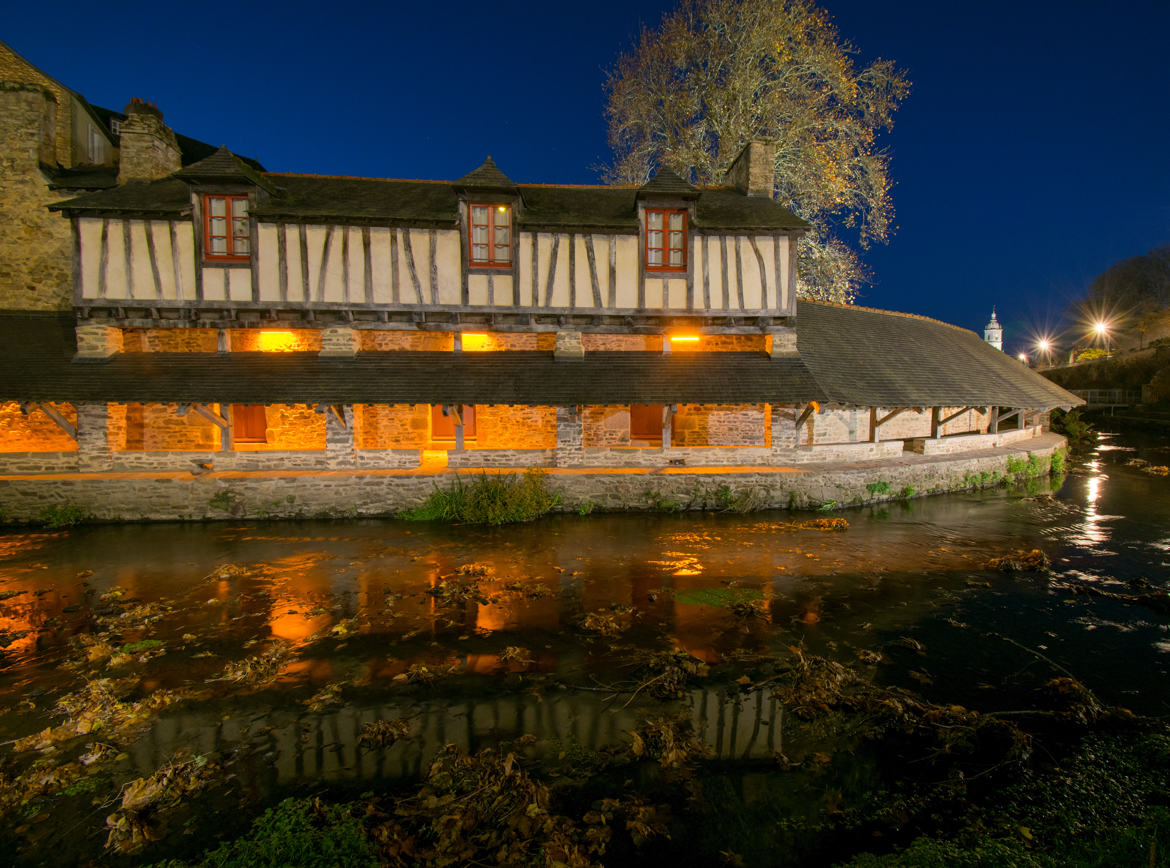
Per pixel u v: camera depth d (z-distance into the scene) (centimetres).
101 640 612
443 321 1229
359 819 363
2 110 1277
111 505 1072
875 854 339
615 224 1209
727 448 1261
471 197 1195
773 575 816
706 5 1805
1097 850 334
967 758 426
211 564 858
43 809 376
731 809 378
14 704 499
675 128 1991
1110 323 5897
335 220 1171
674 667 537
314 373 1190
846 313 1681
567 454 1234
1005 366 1847
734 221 1251
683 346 1384
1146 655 589
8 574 816
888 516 1148
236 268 1164
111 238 1145
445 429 1552
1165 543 978
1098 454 2134
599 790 395
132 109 1270
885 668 563
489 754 429
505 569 841
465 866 328
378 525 1073
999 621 670
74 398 1078
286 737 453
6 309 1273
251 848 339
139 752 433
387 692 517
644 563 866
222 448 1171
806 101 1784
